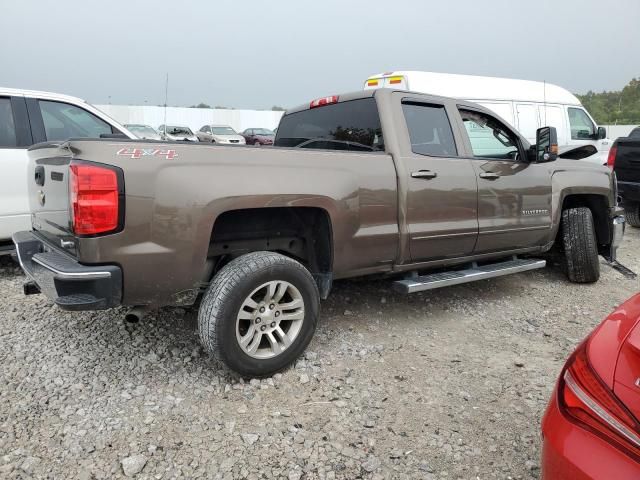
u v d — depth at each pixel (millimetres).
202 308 2867
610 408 1548
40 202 3211
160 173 2635
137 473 2244
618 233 5551
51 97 5195
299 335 3148
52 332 3635
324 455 2408
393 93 3812
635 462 1440
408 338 3816
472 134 4301
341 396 2936
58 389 2885
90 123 5461
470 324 4156
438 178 3807
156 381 3016
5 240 5008
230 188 2822
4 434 2469
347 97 4078
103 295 2553
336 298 4598
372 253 3539
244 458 2367
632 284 5504
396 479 2270
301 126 4621
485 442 2555
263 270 2902
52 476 2207
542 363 3461
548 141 4492
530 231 4664
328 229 3348
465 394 2998
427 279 3918
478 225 4137
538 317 4379
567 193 5035
